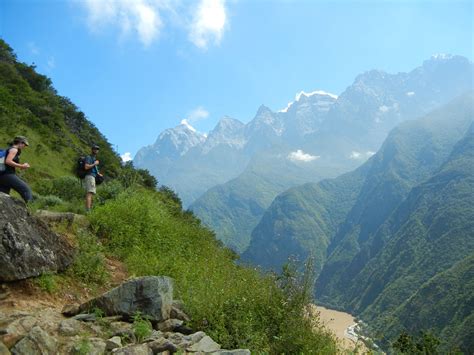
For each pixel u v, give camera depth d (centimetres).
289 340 734
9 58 7119
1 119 4459
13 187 927
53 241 829
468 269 18025
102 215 1284
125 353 535
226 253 1750
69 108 7375
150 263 1109
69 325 589
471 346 12719
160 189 4356
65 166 4731
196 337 655
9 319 575
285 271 876
